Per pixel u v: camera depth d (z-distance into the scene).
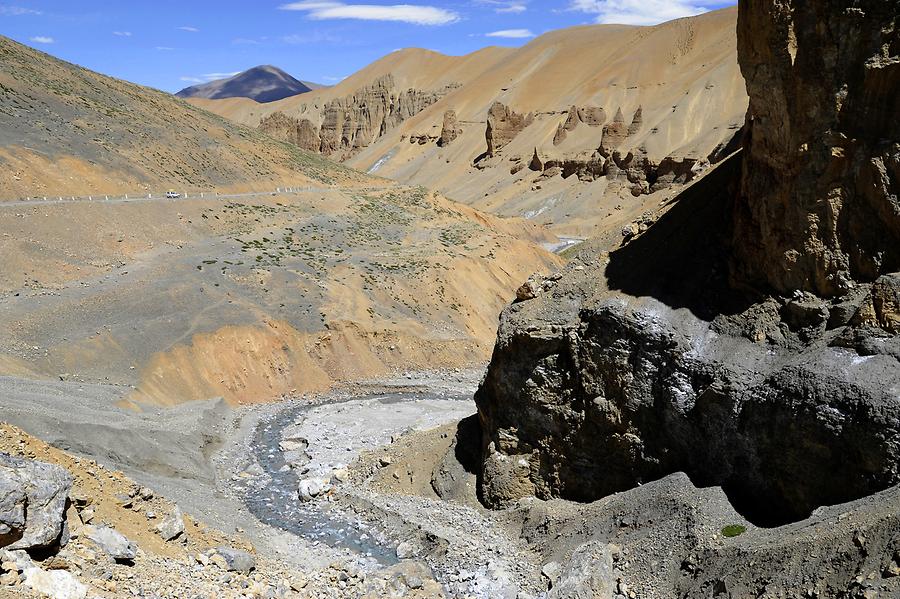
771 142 27.45
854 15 24.39
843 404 23.22
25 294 57.31
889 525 19.91
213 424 48.16
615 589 25.22
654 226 34.44
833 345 24.75
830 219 25.92
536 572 28.09
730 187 31.80
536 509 31.47
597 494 31.69
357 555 30.67
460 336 71.31
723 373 27.30
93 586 17.75
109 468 33.19
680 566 24.67
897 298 23.52
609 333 30.67
